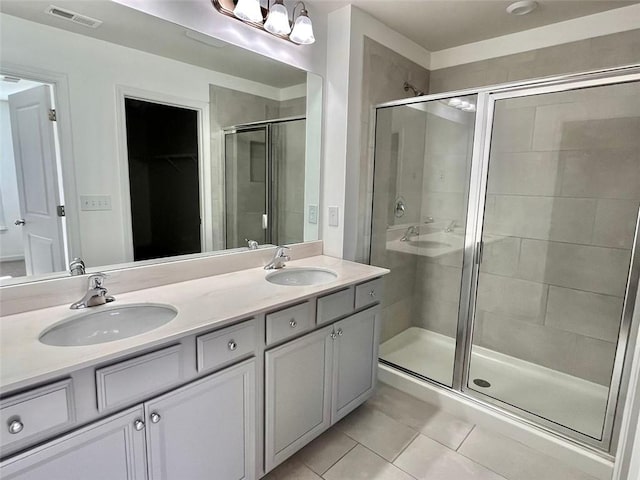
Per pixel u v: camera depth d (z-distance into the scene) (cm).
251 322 134
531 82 188
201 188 179
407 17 219
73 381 91
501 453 176
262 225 207
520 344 249
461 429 194
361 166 231
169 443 114
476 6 203
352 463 168
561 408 200
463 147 242
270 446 149
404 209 268
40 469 87
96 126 142
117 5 139
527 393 217
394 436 187
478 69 255
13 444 83
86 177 142
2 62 119
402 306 282
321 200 233
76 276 133
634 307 158
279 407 150
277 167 208
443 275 272
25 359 90
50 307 127
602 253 213
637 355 137
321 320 164
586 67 214
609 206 208
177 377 113
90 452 96
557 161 221
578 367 228
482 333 265
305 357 159
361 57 217
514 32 236
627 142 198
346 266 205
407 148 258
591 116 207
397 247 269
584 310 223
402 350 268
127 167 152
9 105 122
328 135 227
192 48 165
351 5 205
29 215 128
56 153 134
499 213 248
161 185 164
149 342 101
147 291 149
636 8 196
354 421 199
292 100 209
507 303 252
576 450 167
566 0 193
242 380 134
